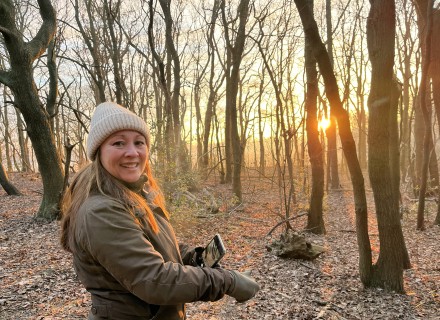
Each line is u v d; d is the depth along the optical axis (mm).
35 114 9703
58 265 6250
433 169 14547
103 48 16734
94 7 15617
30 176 22219
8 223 9648
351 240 8711
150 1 9352
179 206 8805
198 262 1805
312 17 4723
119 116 1533
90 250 1380
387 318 4527
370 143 5277
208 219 10398
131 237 1369
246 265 6531
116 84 10930
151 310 1487
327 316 4527
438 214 10266
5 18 9203
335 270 6316
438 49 9727
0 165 15109
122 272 1343
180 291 1345
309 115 9320
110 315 1438
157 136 8758
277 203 14102
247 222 10508
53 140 10078
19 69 9422
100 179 1500
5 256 6789
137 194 1586
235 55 13625
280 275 6031
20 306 4703
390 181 5270
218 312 4598
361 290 5395
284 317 4477
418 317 4555
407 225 10273
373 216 11930
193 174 11805
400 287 5332
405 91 18047
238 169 13258
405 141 18172
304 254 6797
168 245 1579
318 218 9414
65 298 4980
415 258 7172
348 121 5176
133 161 1538
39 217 9906
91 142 1530
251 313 4570
